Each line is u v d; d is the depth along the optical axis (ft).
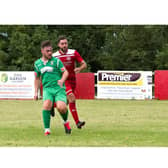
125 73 189.37
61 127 83.30
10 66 316.40
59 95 70.54
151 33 322.34
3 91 189.78
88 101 171.83
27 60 309.42
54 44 305.53
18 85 189.06
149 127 82.74
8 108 134.82
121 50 325.21
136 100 181.37
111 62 328.29
